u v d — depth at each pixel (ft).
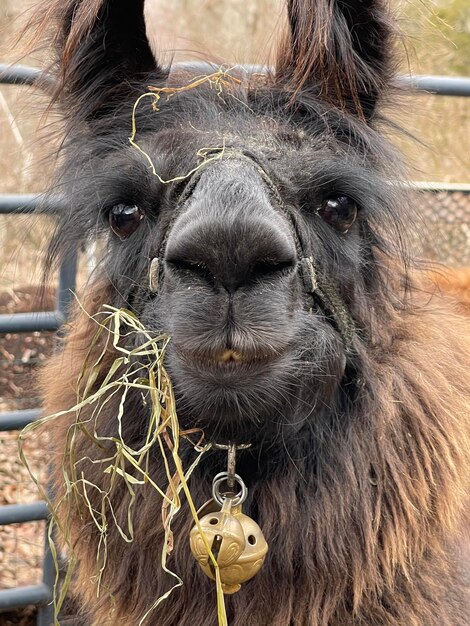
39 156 3.11
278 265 2.14
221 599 2.19
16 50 2.89
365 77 2.59
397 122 2.85
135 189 2.43
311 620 2.46
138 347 2.29
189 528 2.47
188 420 2.38
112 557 2.59
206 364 2.15
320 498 2.48
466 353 2.79
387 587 2.49
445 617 2.52
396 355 2.63
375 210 2.54
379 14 2.52
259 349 2.11
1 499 3.90
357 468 2.50
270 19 6.31
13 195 3.27
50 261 2.90
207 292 2.11
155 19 6.57
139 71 2.67
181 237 2.08
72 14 2.57
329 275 2.44
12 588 3.45
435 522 2.55
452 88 3.68
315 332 2.37
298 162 2.38
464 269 4.17
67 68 2.58
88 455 2.59
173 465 2.49
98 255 2.77
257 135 2.40
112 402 2.54
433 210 4.17
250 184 2.16
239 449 2.41
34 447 4.03
